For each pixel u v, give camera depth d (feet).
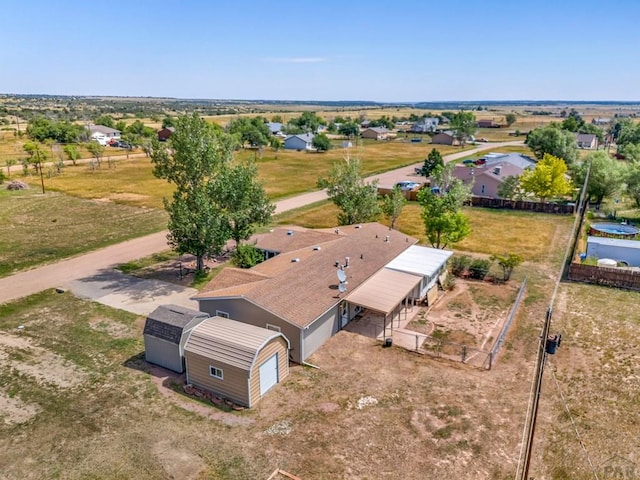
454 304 95.25
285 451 54.39
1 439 56.80
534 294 99.81
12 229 151.02
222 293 80.64
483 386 66.85
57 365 73.10
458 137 420.77
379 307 78.89
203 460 53.21
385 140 479.41
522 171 213.87
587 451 54.70
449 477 50.39
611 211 170.91
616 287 103.86
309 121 548.31
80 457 53.83
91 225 156.04
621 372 70.90
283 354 68.85
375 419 59.77
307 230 119.85
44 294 100.27
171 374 70.85
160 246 133.39
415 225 157.99
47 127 403.95
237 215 107.24
